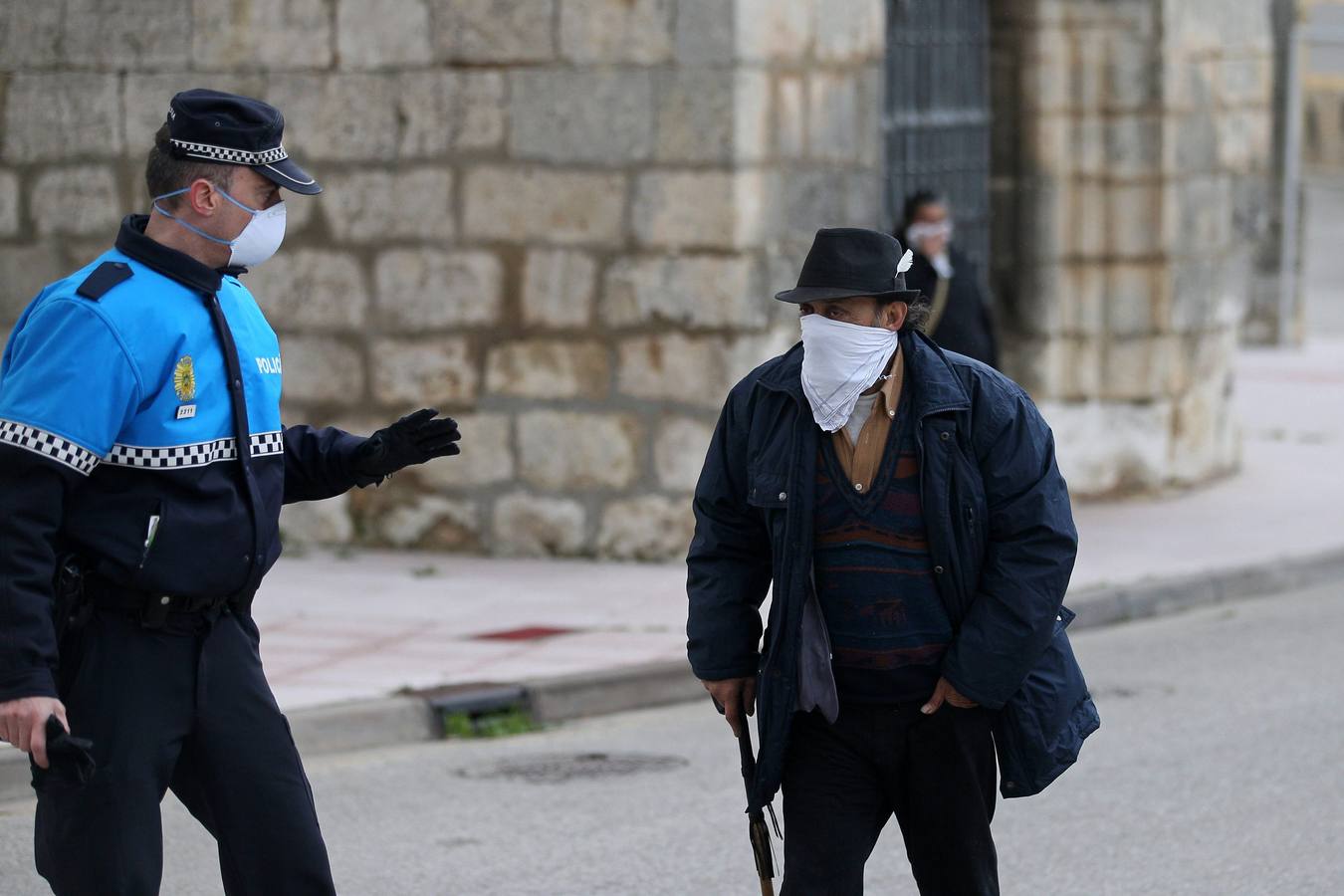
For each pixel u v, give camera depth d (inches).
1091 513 1179.3
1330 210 4259.4
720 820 601.0
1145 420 1238.9
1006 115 1220.5
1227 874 543.8
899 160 1119.0
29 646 328.5
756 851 391.2
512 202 986.1
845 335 361.4
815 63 985.5
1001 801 620.4
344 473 390.6
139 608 347.3
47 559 334.0
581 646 808.9
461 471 1010.7
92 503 345.4
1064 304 1230.9
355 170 1007.0
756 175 954.7
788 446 368.8
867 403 368.5
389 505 1024.2
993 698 365.1
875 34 1019.9
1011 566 364.8
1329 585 1043.9
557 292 983.6
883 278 361.7
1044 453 369.7
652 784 643.5
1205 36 1249.4
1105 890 530.6
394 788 636.7
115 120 1021.2
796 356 376.5
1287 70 2087.8
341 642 813.2
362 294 1013.2
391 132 999.6
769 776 371.6
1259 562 1024.9
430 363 1007.0
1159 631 917.2
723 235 949.2
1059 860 557.9
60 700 341.1
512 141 982.4
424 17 987.3
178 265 352.5
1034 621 362.9
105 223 1028.5
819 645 370.3
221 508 353.1
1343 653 859.4
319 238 1015.6
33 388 335.9
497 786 640.4
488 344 999.0
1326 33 2132.1
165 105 1016.2
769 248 965.8
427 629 840.9
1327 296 2974.9
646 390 974.4
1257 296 2132.1
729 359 956.0
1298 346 2140.7
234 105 355.3
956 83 1173.7
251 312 369.1
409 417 386.0
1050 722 373.1
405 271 1005.8
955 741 372.8
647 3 951.0
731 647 382.9
